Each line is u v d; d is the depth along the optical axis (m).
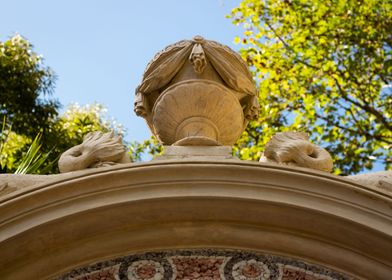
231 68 4.67
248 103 4.77
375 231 3.75
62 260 3.84
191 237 3.96
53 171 12.17
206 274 3.82
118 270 3.84
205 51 4.66
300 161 4.29
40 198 3.77
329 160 4.33
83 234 3.85
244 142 12.86
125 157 4.32
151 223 3.93
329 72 12.96
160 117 4.59
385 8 13.10
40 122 13.93
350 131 12.84
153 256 3.91
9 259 3.76
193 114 4.54
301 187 3.86
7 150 12.88
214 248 3.95
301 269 3.86
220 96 4.55
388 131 12.74
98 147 4.29
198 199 3.86
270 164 3.89
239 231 3.95
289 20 13.45
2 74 14.19
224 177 3.89
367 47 12.99
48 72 14.60
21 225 3.71
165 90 4.61
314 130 12.84
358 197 3.82
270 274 3.83
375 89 12.93
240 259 3.89
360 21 13.11
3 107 13.94
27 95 14.20
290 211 3.86
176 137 4.54
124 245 3.91
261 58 13.17
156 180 3.87
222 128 4.58
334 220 3.81
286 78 13.09
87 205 3.80
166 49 4.73
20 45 14.73
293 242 3.91
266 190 3.87
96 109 14.79
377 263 3.83
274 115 12.81
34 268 3.80
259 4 13.62
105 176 3.82
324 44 13.02
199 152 4.27
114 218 3.86
